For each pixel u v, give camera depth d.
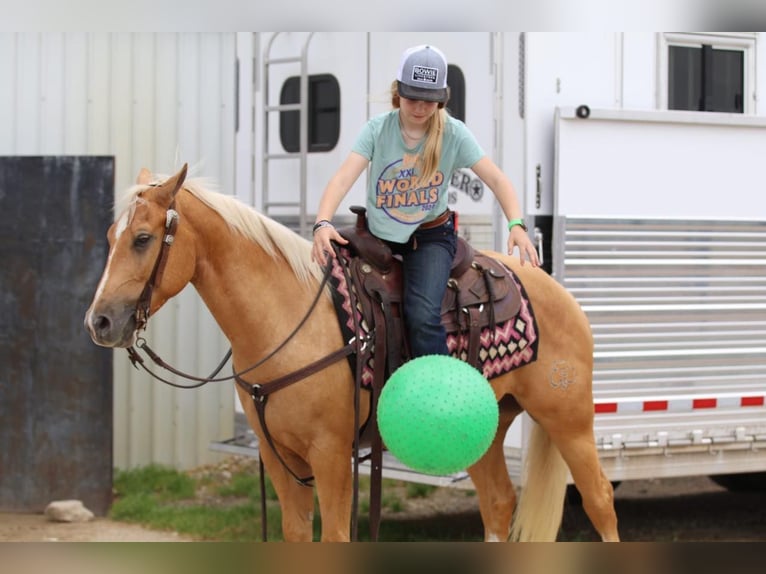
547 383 6.72
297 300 5.99
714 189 8.73
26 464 10.18
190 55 11.80
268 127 10.28
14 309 10.13
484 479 7.23
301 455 6.04
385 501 10.80
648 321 8.37
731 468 8.70
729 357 8.63
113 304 5.43
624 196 8.41
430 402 5.38
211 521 9.77
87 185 9.98
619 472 8.28
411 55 5.73
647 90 8.73
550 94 8.36
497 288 6.57
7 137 11.79
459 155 6.13
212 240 5.84
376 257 6.17
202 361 11.86
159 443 11.84
